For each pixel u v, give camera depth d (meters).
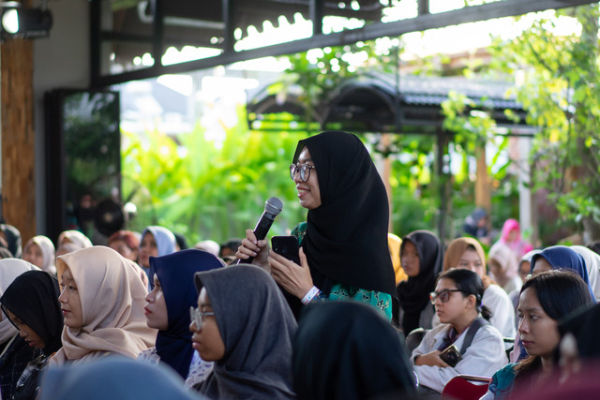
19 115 11.05
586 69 9.49
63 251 9.11
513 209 19.22
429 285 7.50
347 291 4.05
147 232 9.18
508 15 6.87
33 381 4.84
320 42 8.66
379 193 4.23
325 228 4.11
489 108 12.55
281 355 3.30
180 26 10.52
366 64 12.31
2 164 11.04
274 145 19.88
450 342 5.91
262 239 4.09
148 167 19.48
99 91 11.57
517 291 7.31
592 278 6.17
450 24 7.31
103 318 4.84
